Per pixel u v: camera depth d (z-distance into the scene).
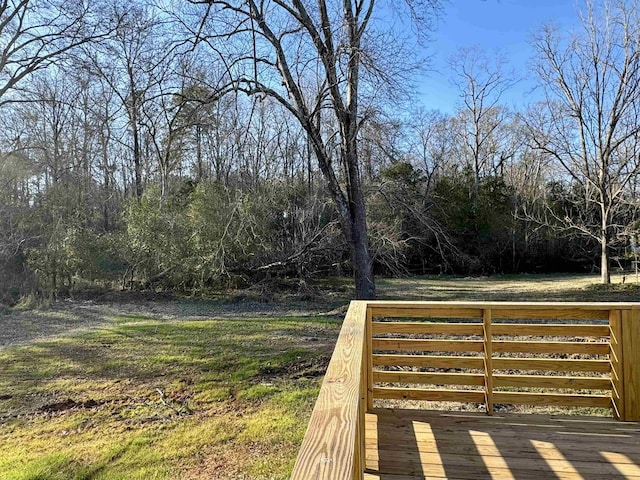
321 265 14.79
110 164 20.59
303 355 6.60
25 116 16.06
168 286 14.18
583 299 12.95
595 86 15.69
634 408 2.67
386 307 2.87
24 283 13.06
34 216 13.90
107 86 16.23
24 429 4.29
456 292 15.19
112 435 4.07
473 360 2.88
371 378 2.91
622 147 15.45
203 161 17.11
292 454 3.50
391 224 12.30
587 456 2.31
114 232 15.17
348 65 8.93
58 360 6.81
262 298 13.05
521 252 22.61
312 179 15.52
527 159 24.25
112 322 10.08
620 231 15.72
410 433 2.60
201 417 4.44
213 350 7.10
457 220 21.56
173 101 9.26
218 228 13.18
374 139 9.61
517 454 2.34
